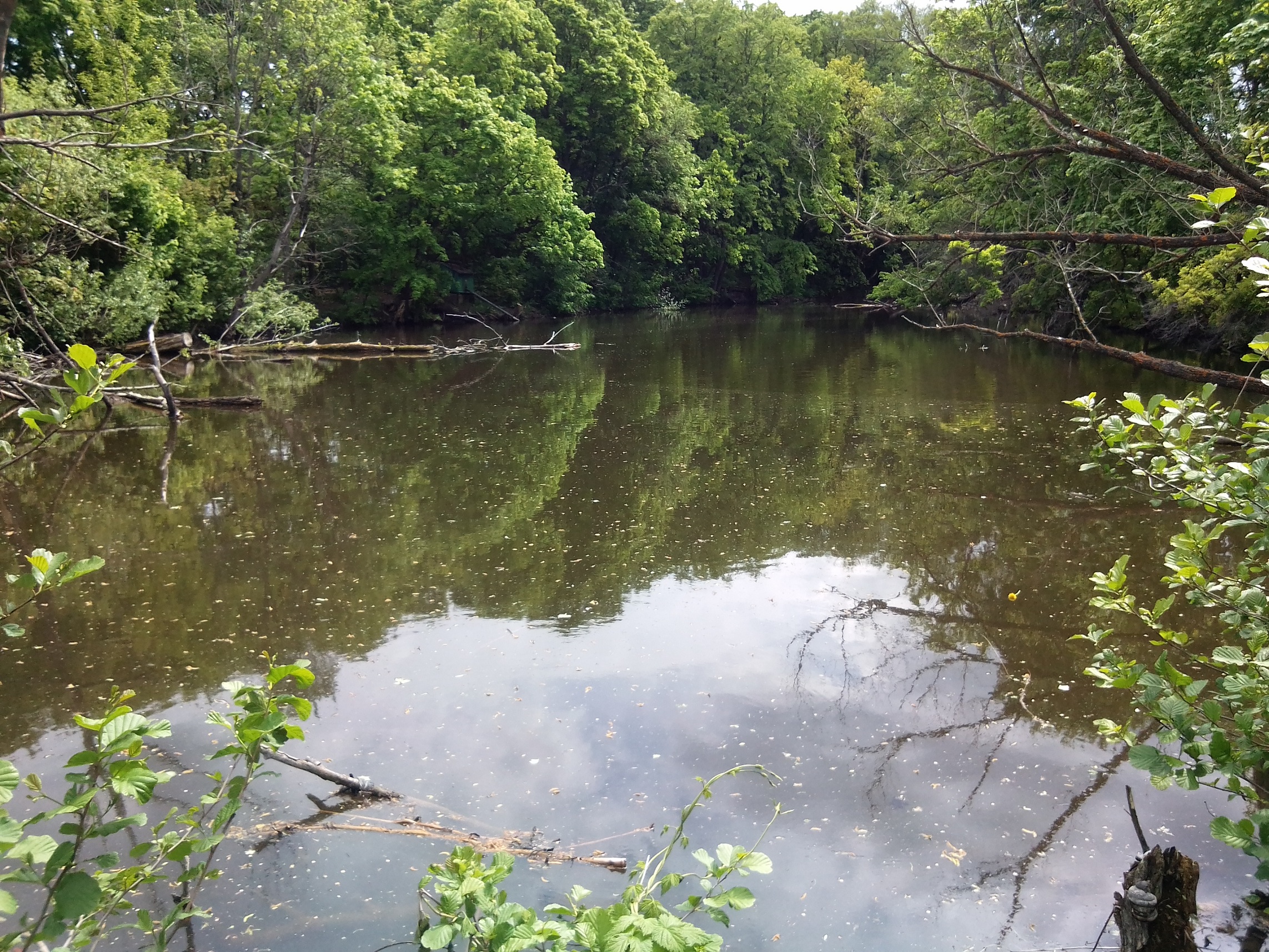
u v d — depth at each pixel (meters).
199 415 14.00
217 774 2.80
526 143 29.70
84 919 2.58
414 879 3.55
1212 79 6.83
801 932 3.30
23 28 20.81
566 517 8.71
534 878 3.54
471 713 4.92
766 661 5.58
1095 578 3.35
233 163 23.81
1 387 10.53
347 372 19.11
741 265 43.59
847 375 18.30
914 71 19.27
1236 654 2.93
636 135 36.47
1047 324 23.23
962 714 4.92
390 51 28.20
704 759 4.46
